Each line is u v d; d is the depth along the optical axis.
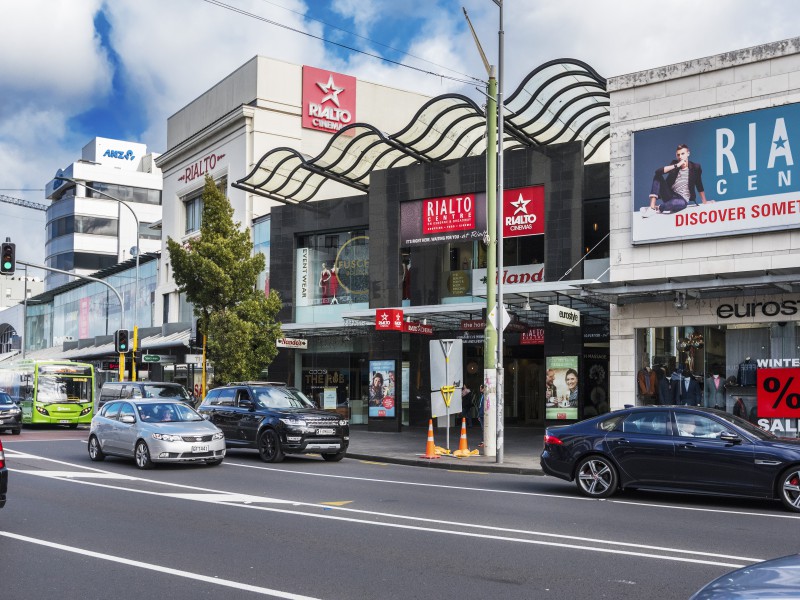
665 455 12.16
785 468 11.34
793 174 18.47
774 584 3.76
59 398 35.31
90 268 84.38
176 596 6.63
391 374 28.58
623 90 21.02
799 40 18.53
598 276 23.77
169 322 44.00
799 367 18.44
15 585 7.00
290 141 40.88
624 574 7.42
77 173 84.31
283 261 32.47
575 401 24.41
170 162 47.16
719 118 19.52
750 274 17.45
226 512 11.05
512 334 27.14
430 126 25.94
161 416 17.80
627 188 20.88
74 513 10.97
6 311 78.94
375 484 14.41
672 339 20.19
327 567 7.70
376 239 28.92
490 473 16.78
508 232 25.53
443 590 6.84
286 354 32.41
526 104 23.31
